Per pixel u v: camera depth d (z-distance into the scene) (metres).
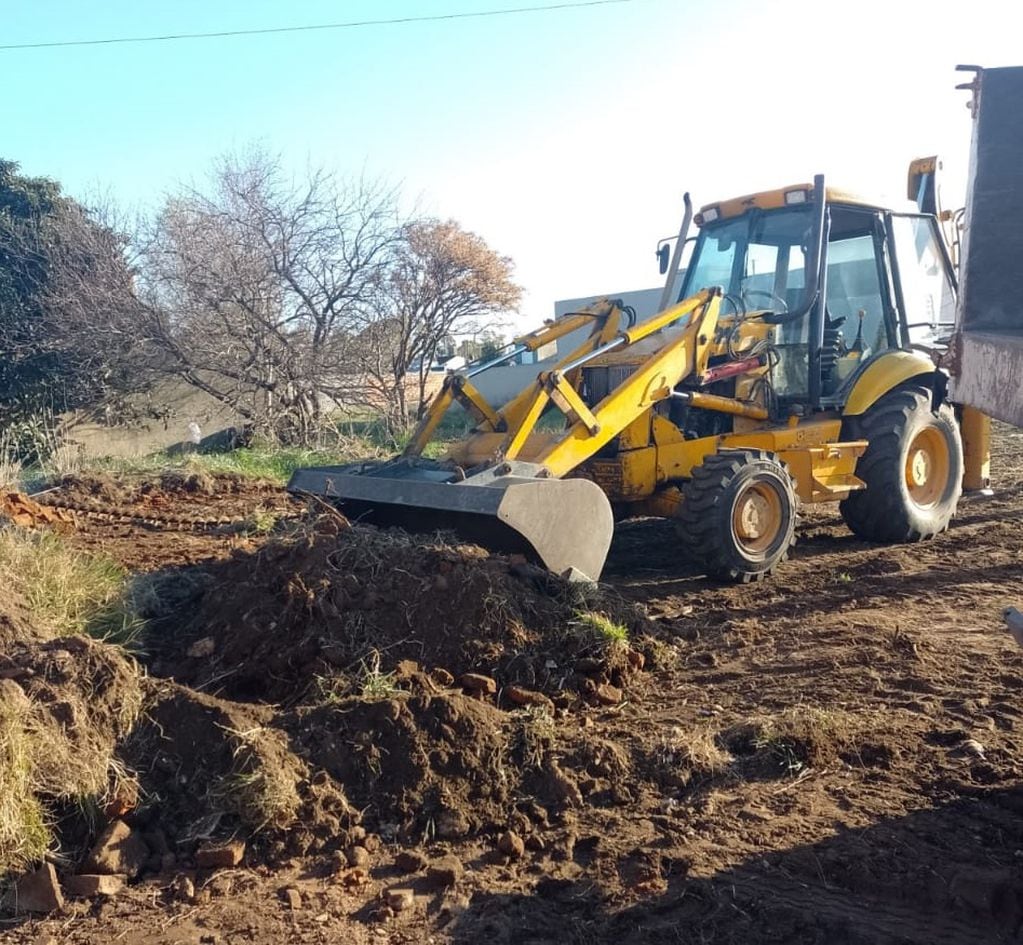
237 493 10.15
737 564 6.86
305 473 7.21
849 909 3.11
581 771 3.98
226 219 16.05
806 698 4.70
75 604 5.21
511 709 4.57
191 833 3.53
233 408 16.42
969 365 3.01
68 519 8.20
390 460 7.39
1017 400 2.62
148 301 16.38
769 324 7.62
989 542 8.03
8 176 19.42
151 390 16.89
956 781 3.83
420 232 17.58
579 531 5.96
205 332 15.88
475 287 18.02
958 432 8.55
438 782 3.78
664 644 5.49
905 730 4.27
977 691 4.67
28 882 3.23
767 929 3.02
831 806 3.71
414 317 17.48
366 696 4.12
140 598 5.56
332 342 16.39
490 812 3.73
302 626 4.82
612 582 7.12
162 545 7.40
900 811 3.64
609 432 6.71
